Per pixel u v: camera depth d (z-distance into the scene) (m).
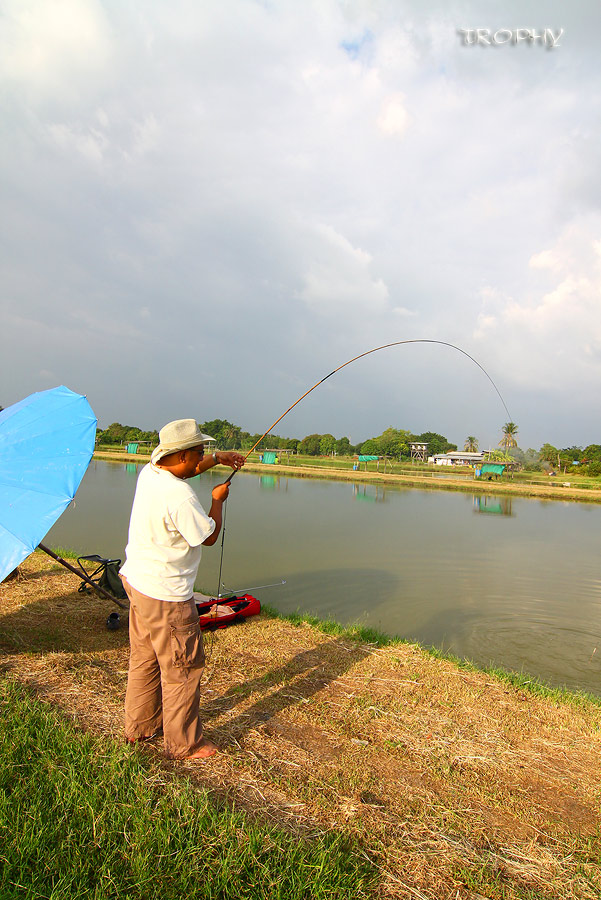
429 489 43.81
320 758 3.24
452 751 3.45
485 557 15.49
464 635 8.70
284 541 16.27
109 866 2.17
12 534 3.61
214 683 4.22
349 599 10.38
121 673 4.25
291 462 80.44
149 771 2.88
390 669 4.79
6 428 4.41
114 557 11.73
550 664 7.64
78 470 3.99
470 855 2.48
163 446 3.02
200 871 2.18
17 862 2.13
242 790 2.83
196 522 2.85
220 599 6.33
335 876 2.21
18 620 5.34
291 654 4.96
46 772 2.74
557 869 2.45
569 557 16.11
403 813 2.78
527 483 57.34
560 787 3.16
